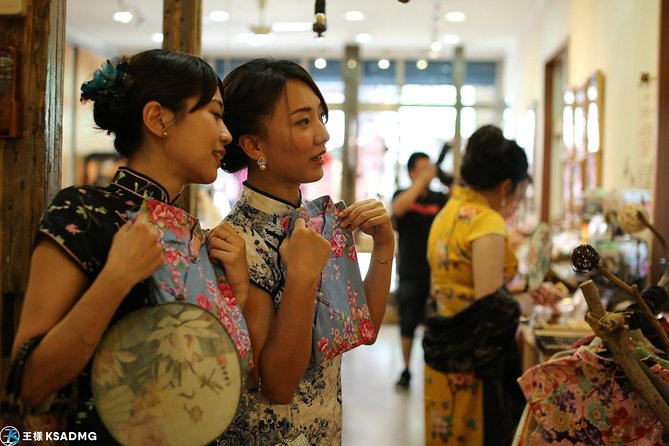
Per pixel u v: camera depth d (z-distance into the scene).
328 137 1.56
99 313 1.09
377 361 6.18
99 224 1.17
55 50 1.49
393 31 9.62
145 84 1.24
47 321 1.11
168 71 1.24
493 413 2.51
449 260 2.60
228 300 1.31
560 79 7.42
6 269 1.46
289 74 1.53
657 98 3.59
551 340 2.57
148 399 1.14
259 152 1.53
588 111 5.30
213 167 1.30
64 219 1.15
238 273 1.36
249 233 1.49
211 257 1.35
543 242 2.85
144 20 8.81
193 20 2.17
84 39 10.06
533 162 8.15
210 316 1.19
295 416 1.50
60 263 1.13
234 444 1.47
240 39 9.95
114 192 1.24
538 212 7.68
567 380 1.67
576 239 4.66
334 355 1.49
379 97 11.73
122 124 1.26
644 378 1.50
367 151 11.73
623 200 4.04
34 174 1.46
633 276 3.27
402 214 5.42
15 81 1.45
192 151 1.26
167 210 1.23
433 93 11.68
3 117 1.44
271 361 1.39
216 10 8.08
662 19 3.57
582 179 5.52
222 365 1.18
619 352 1.50
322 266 1.40
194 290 1.23
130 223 1.16
